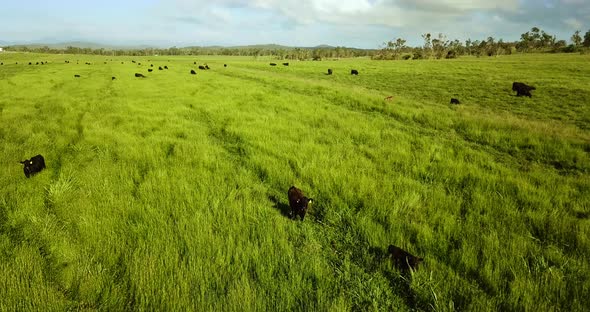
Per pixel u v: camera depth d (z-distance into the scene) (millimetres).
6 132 11453
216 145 10742
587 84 26328
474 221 5598
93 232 4945
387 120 15281
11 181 7297
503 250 4566
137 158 8883
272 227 5375
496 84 28375
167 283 3816
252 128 12648
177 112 15930
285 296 3727
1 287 3668
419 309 3725
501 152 10727
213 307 3525
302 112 16031
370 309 3635
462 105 19891
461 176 7883
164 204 6113
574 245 4855
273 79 31688
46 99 19328
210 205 6184
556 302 3623
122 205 5945
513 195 6797
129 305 3570
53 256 4488
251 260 4445
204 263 4258
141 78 32625
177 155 9281
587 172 8805
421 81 33375
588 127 14320
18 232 5188
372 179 7453
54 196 6379
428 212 5977
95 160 8742
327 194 6828
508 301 3604
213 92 22562
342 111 16703
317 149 9859
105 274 3980
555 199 6488
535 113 17484
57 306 3473
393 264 4457
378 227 5422
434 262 4352
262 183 7770
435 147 10445
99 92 23047
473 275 4188
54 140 10680
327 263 4621
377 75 40500
